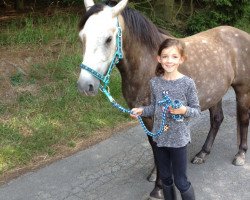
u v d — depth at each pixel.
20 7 7.25
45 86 5.12
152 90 2.65
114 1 2.89
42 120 4.52
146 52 3.01
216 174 3.71
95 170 3.79
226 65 3.50
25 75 5.27
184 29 7.66
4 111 4.62
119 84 5.32
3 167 3.78
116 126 4.68
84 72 2.63
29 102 4.83
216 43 3.53
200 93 3.34
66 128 4.48
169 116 2.58
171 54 2.49
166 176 2.87
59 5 7.54
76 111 4.79
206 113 5.04
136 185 3.56
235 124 4.75
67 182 3.59
